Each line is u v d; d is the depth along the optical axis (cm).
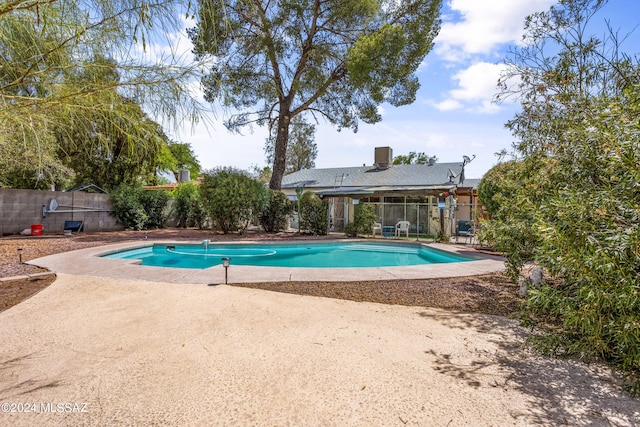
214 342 324
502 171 805
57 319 384
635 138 232
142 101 210
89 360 282
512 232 509
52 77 193
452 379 261
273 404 222
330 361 288
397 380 258
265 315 409
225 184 1444
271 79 1645
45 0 167
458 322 399
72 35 184
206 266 893
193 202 1834
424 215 1795
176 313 411
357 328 372
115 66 198
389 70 1477
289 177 2497
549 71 417
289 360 288
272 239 1341
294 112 1795
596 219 244
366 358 295
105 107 204
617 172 255
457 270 717
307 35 1573
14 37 178
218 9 210
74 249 938
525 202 430
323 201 1614
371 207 1540
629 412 220
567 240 252
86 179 1595
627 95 267
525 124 463
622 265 232
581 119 341
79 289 518
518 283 580
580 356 300
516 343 336
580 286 268
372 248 1323
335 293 524
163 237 1310
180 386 243
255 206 1505
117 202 1509
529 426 204
